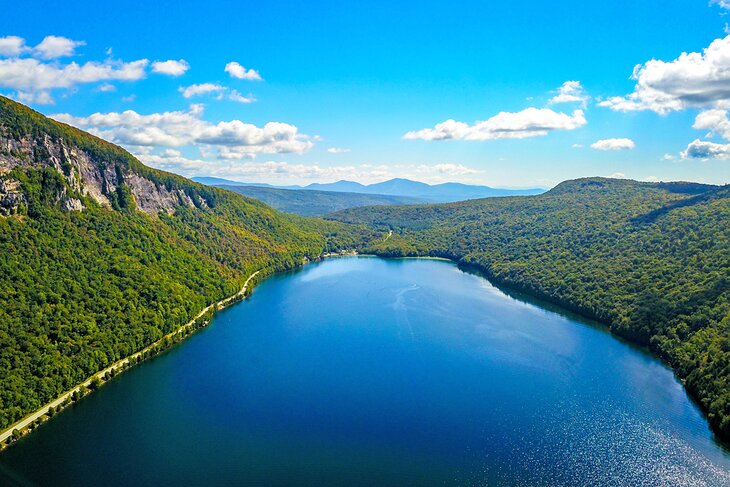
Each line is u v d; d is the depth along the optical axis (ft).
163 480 425.69
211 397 573.33
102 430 502.38
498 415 531.91
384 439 488.44
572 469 439.22
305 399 569.64
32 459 451.94
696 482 420.36
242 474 434.30
